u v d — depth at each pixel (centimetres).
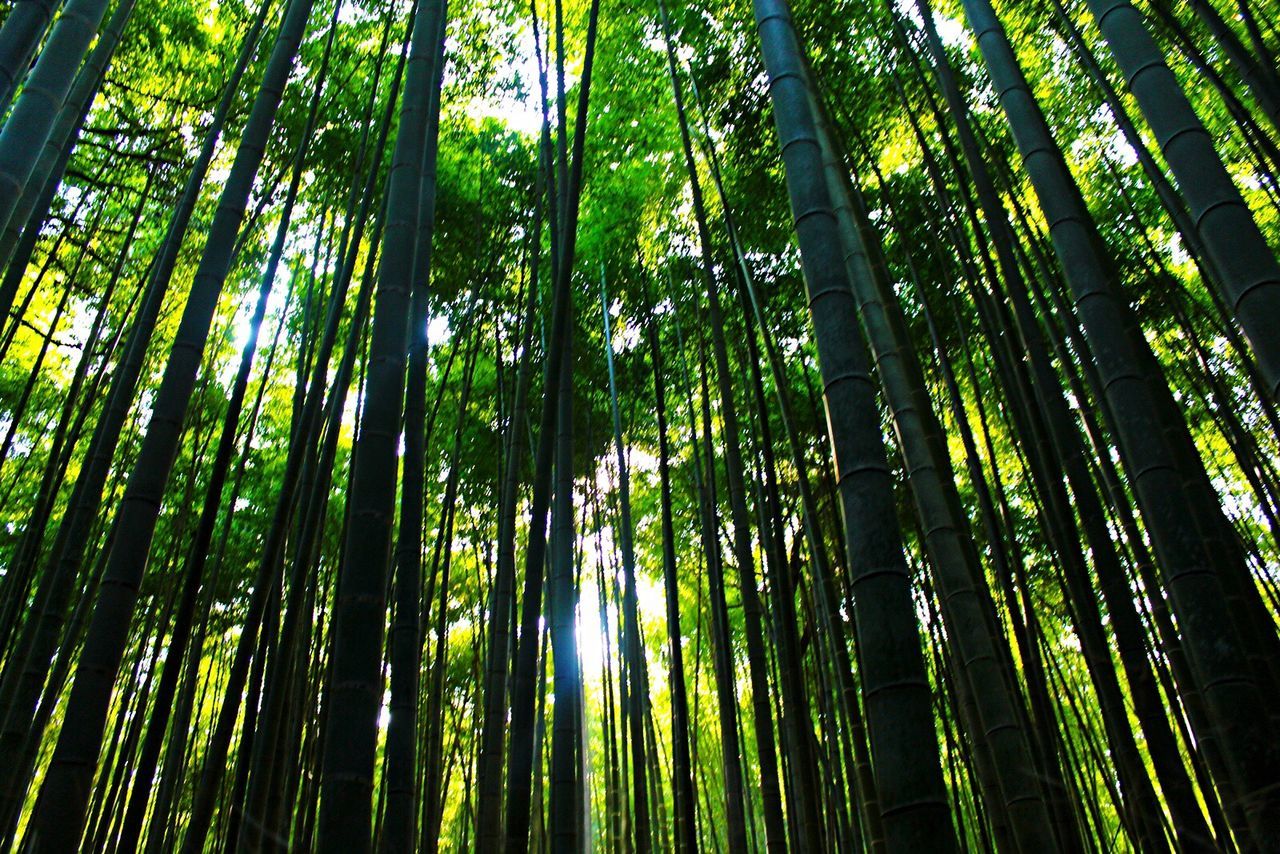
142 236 707
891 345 389
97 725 248
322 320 634
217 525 789
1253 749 217
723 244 693
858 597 189
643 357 768
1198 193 240
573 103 702
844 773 632
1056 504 368
